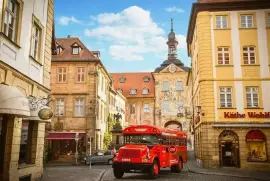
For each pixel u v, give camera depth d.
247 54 28.78
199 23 29.73
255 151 27.11
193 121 40.38
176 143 23.20
